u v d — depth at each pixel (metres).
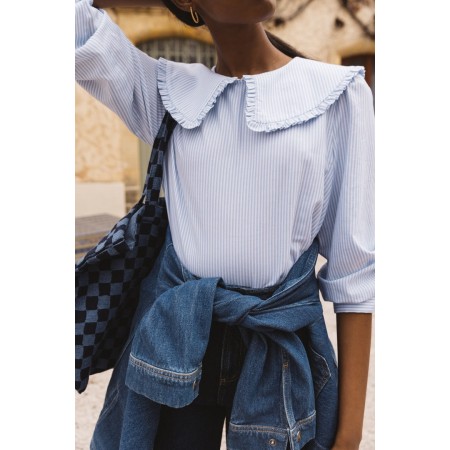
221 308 1.00
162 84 1.17
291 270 1.03
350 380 1.05
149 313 1.05
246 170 1.03
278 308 1.00
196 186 1.07
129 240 1.14
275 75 1.05
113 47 1.13
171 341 1.01
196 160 1.07
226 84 1.07
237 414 1.01
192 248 1.07
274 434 1.00
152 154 1.15
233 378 1.06
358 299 1.03
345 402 1.05
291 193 1.00
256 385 1.01
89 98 4.44
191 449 1.12
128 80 1.16
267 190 1.01
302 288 1.03
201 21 1.16
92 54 1.09
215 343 1.06
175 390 0.99
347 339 1.06
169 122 1.14
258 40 1.08
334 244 1.04
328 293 1.06
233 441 1.02
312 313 1.03
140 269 1.19
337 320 1.08
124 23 4.11
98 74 1.11
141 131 1.21
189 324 0.99
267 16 1.00
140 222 1.16
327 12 3.50
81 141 4.45
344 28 3.51
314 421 1.04
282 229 1.01
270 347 1.02
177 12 1.16
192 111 1.10
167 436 1.13
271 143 1.01
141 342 1.04
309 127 1.01
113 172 4.54
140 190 4.61
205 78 1.12
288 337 1.01
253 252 1.03
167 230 1.16
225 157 1.05
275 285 1.03
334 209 1.06
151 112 1.19
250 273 1.03
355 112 1.01
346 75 1.02
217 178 1.05
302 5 3.48
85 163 4.46
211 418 1.13
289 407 1.01
